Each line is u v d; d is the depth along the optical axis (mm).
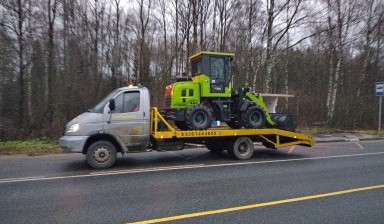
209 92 11273
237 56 25062
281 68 28281
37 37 21906
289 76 30219
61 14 23875
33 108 20141
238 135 11180
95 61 24641
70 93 21766
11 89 20391
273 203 6203
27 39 21328
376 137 19656
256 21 25344
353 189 7238
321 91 28266
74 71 23141
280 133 11875
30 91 21000
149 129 10086
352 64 28281
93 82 23422
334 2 24734
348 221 5285
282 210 5805
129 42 27297
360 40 27312
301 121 25469
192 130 10633
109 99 9648
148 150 10320
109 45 26609
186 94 11195
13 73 20594
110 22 27375
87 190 7121
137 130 9836
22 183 7773
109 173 8859
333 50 25688
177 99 11102
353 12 25344
